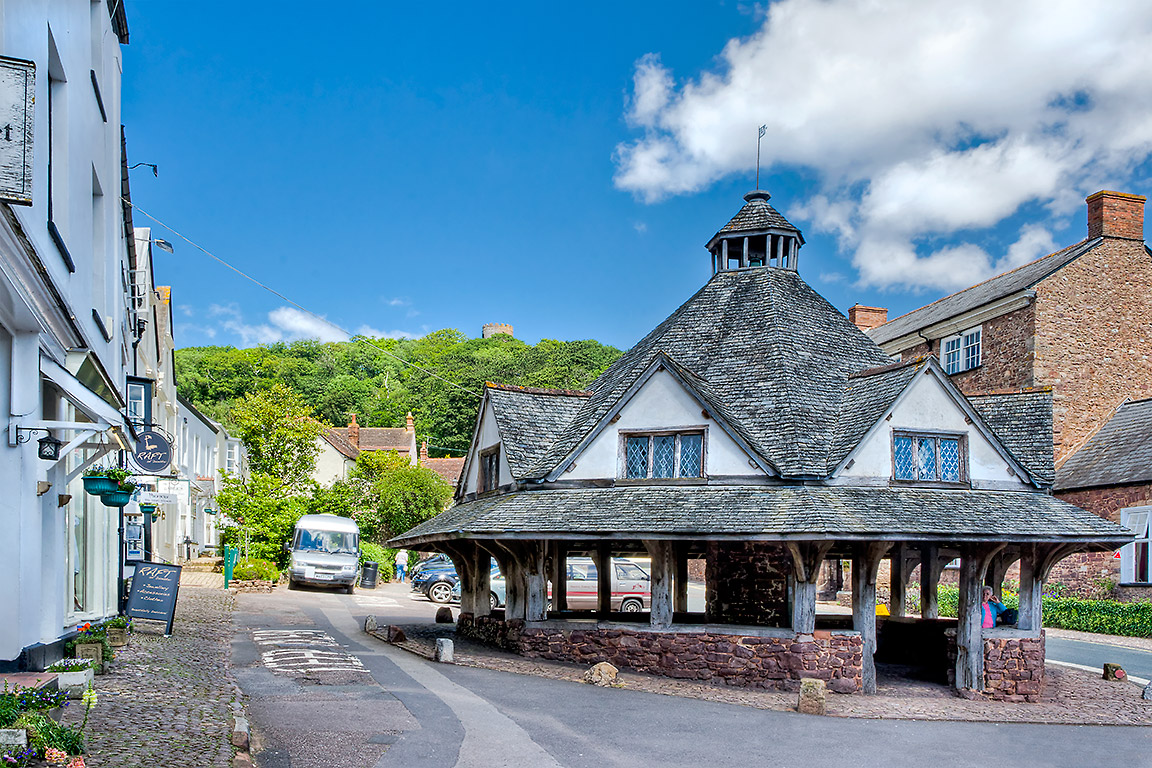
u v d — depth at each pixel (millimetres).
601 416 17547
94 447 12719
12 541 10203
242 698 11328
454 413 70875
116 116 15984
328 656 16031
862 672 15227
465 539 17891
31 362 10297
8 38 8352
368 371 89438
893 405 16531
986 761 10680
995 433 17266
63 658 11781
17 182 7754
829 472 15945
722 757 10094
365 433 68562
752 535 14688
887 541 15141
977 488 17016
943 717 13500
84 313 12812
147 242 25391
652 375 17469
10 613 10172
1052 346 30453
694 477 16766
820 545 15188
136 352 25000
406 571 45344
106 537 15742
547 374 71500
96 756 7414
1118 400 30750
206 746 8227
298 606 26844
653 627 16203
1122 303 31281
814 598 15266
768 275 20953
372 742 9609
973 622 15781
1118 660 20891
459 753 9398
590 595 28031
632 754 9961
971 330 34031
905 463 16750
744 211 22016
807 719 12695
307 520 35844
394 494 47688
